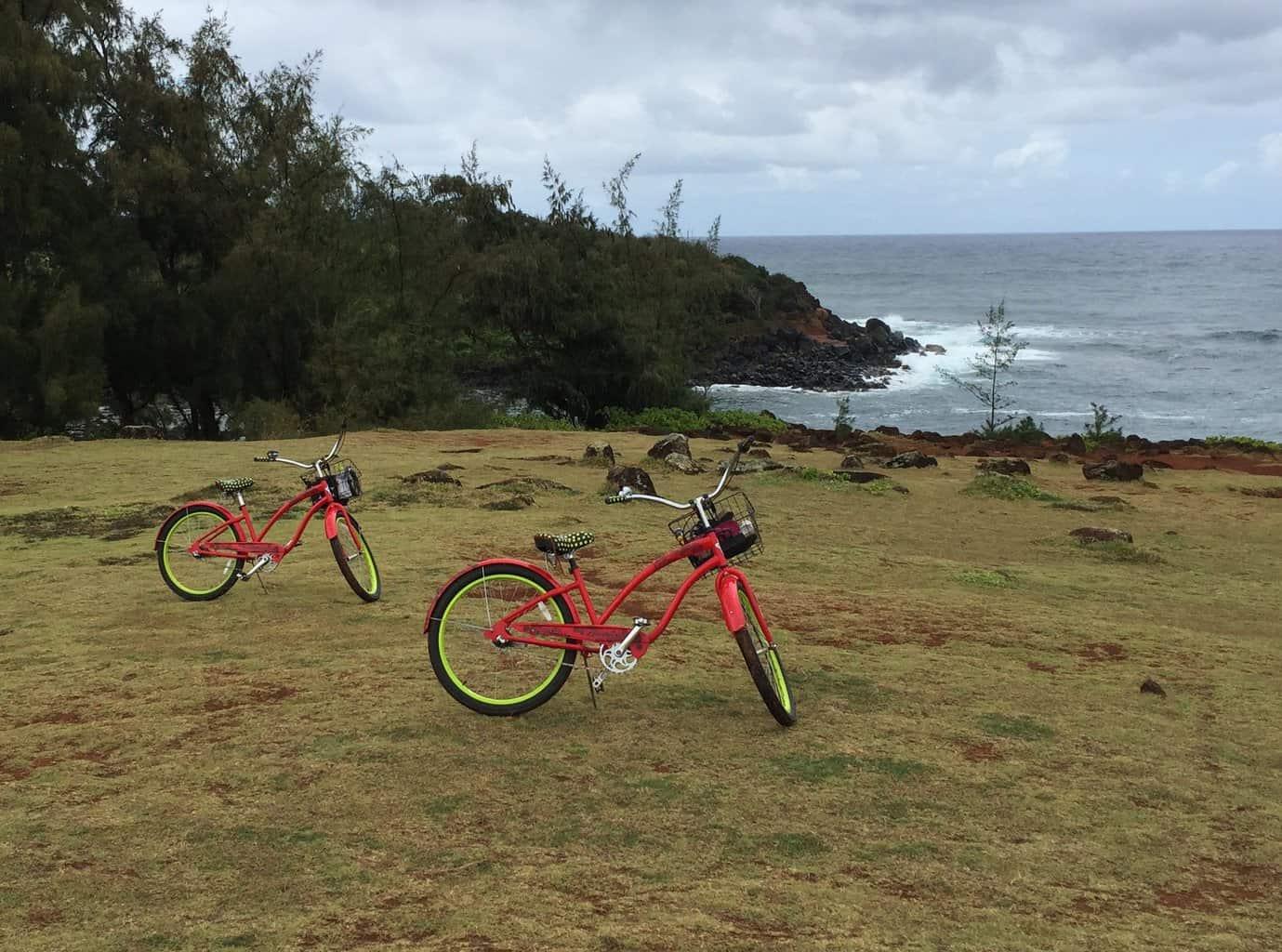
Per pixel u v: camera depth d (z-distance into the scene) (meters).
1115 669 6.02
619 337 34.31
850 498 12.72
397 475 12.72
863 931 3.00
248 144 30.22
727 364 60.03
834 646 6.14
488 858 3.37
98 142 28.73
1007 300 114.62
